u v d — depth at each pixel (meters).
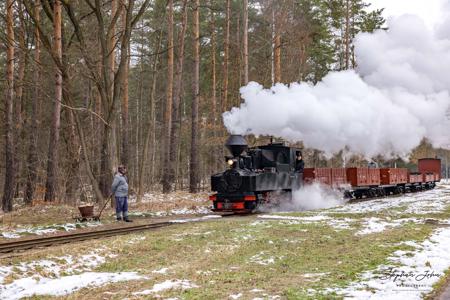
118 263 9.33
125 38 18.02
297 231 12.91
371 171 29.44
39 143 28.95
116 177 15.72
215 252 10.12
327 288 7.05
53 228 13.77
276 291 7.00
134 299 6.68
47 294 7.09
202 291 7.07
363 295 6.57
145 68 40.91
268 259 9.47
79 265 9.03
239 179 18.33
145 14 34.25
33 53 26.08
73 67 19.97
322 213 17.80
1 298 6.86
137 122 42.53
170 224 14.91
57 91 22.39
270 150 21.05
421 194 32.00
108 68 18.33
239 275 8.12
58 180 23.88
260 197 19.05
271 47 30.09
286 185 21.11
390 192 34.75
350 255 9.49
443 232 12.37
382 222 14.78
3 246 10.57
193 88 27.94
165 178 28.31
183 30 27.66
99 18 17.67
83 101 30.84
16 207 24.94
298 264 9.02
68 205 22.25
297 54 32.56
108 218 16.30
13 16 22.48
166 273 8.38
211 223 14.70
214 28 35.72
